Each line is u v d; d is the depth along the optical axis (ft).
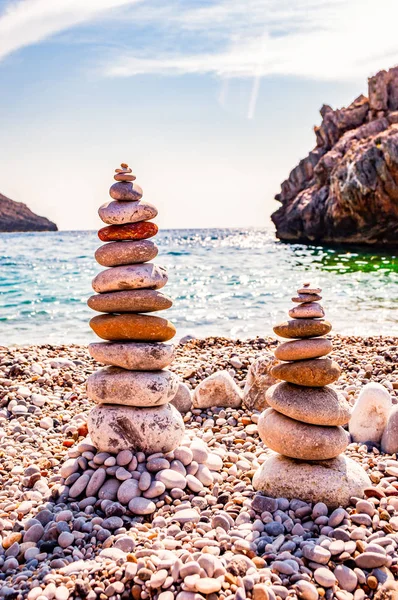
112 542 10.69
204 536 10.96
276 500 12.09
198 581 9.06
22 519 12.00
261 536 11.03
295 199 142.51
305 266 80.74
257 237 220.43
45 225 499.92
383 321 38.22
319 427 12.66
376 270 72.49
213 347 28.76
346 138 127.24
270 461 13.19
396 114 120.26
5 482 13.85
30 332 37.42
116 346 13.85
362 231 112.57
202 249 132.98
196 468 13.71
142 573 9.38
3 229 475.31
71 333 37.06
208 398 19.84
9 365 24.63
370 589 9.57
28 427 17.92
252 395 19.66
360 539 10.71
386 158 99.91
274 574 9.62
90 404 20.57
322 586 9.52
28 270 80.12
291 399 12.73
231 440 16.79
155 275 14.15
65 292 56.18
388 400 16.57
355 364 24.53
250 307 45.62
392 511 11.84
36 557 10.50
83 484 12.93
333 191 116.37
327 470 12.45
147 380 13.60
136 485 12.50
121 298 13.82
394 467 13.89
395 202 102.89
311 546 10.30
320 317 13.12
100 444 13.69
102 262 14.26
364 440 16.37
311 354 12.84
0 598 9.16
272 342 29.32
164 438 13.61
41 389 21.75
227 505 12.37
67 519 11.70
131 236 14.08
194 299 50.31
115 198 14.23
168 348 14.10
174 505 12.31
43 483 13.47
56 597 9.00
